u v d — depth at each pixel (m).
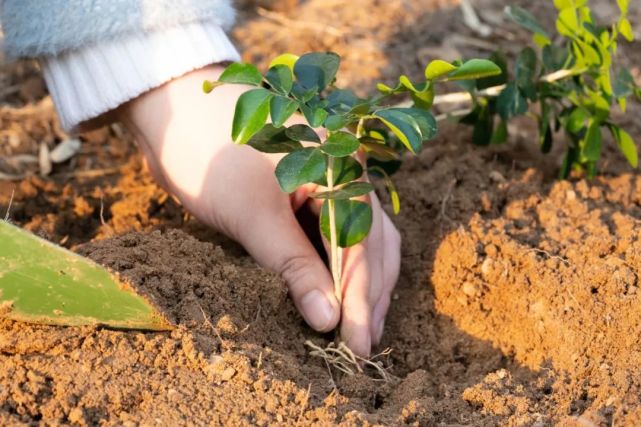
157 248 0.66
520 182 0.76
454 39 0.94
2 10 0.71
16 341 0.62
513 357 0.68
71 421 0.60
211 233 0.73
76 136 0.84
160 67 0.69
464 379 0.67
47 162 0.83
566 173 0.77
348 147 0.61
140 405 0.60
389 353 0.68
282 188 0.60
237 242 0.71
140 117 0.70
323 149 0.61
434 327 0.70
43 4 0.69
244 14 0.97
